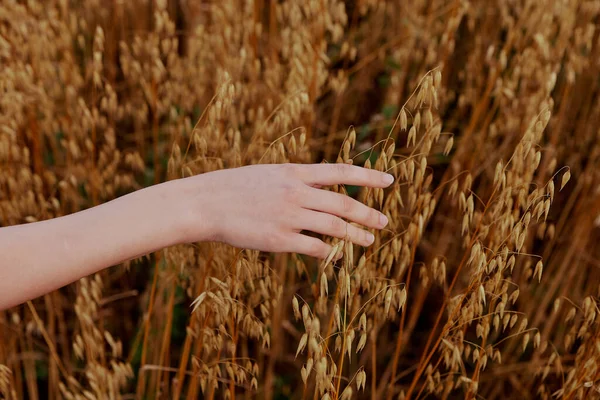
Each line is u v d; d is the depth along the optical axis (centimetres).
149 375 130
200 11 148
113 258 82
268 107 119
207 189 84
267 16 160
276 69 125
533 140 91
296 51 118
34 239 81
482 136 125
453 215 136
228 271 97
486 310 120
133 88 145
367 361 134
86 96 150
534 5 133
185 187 84
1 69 124
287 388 133
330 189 99
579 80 145
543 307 126
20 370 131
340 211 84
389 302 91
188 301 135
